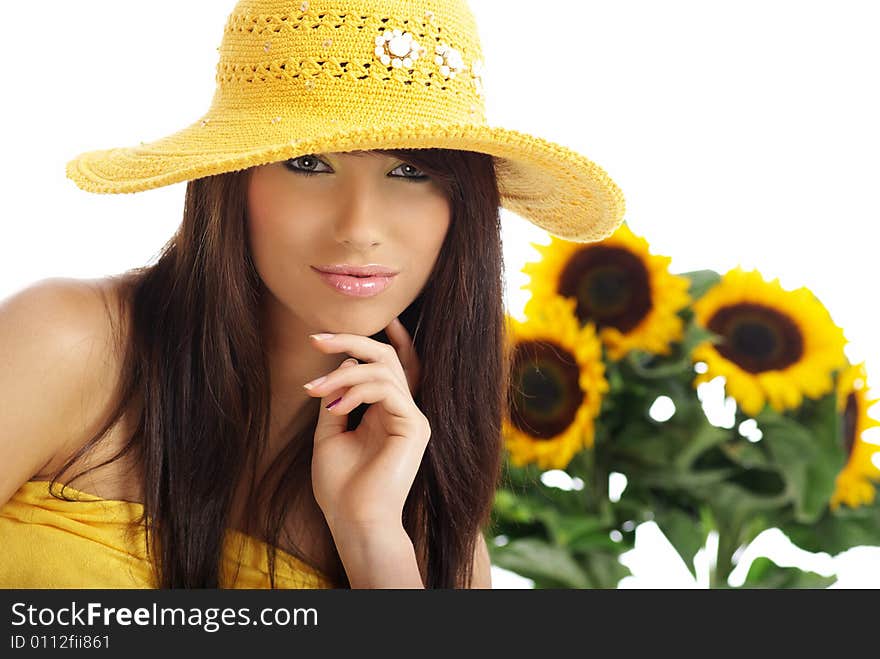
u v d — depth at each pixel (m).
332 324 1.54
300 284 1.50
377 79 1.47
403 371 1.69
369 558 1.64
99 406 1.57
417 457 1.67
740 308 1.99
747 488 1.99
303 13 1.49
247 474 1.71
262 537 1.71
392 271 1.52
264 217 1.49
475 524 1.84
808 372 1.95
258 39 1.52
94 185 1.43
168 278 1.66
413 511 1.83
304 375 1.72
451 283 1.68
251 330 1.62
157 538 1.61
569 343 1.93
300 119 1.46
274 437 1.74
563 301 1.98
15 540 1.55
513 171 1.72
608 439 1.99
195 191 1.61
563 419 1.93
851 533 2.02
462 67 1.54
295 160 1.45
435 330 1.72
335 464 1.67
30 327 1.51
